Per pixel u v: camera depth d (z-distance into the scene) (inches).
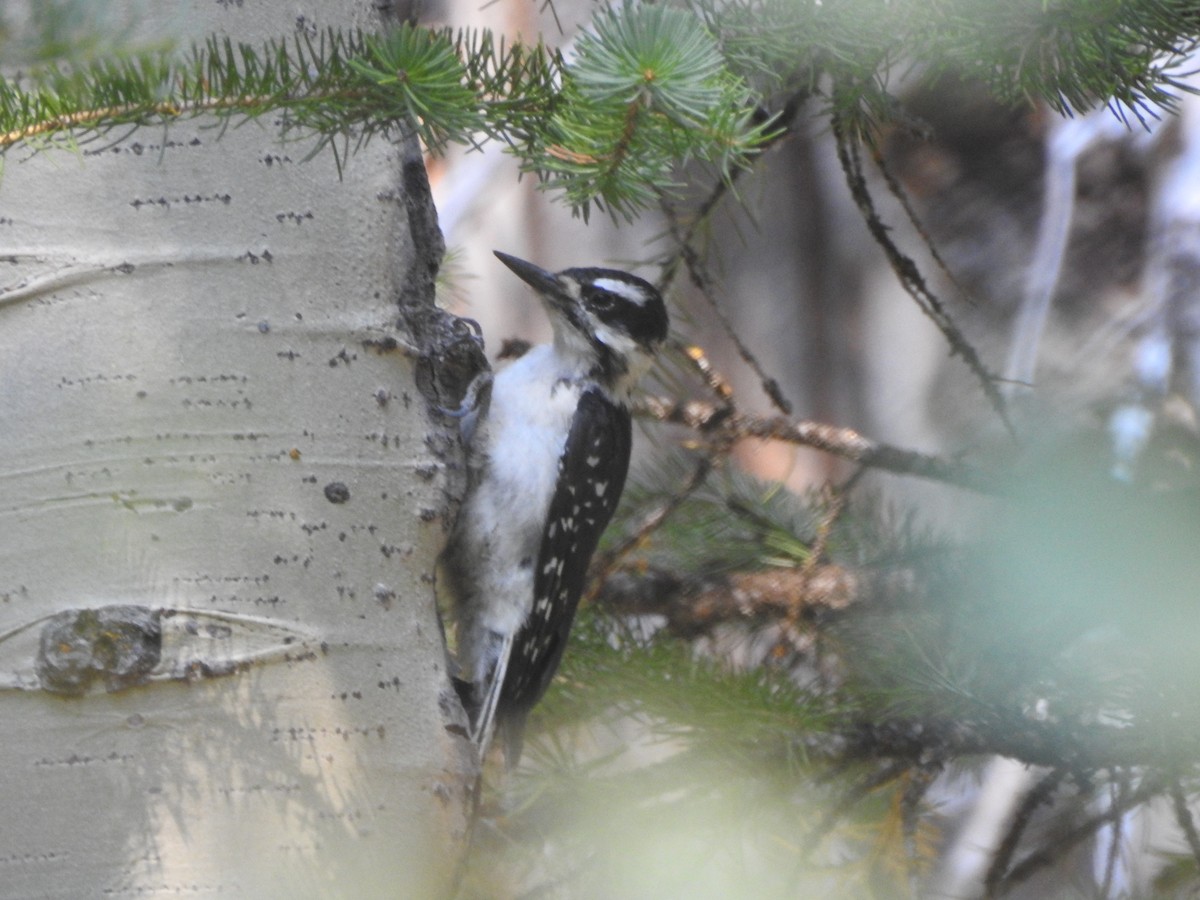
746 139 209.3
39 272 228.1
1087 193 589.6
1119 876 382.0
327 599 237.8
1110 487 354.0
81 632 223.3
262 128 236.7
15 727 223.1
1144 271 561.0
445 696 249.9
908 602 352.5
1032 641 321.7
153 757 224.7
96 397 227.9
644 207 229.5
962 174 614.5
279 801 230.4
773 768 311.6
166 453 229.1
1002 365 602.5
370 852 237.0
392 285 249.1
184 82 197.0
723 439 355.6
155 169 231.8
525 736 338.6
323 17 239.8
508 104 218.8
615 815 311.3
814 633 357.1
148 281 230.4
